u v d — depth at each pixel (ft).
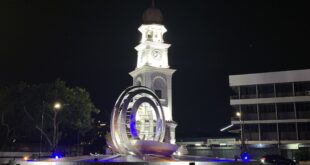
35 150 268.41
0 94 236.22
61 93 236.22
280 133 255.50
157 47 274.57
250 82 268.00
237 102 267.39
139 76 272.31
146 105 155.74
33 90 237.66
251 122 261.44
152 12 281.54
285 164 181.98
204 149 285.23
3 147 254.88
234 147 273.54
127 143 126.93
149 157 125.80
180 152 262.26
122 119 128.47
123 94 133.49
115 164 112.78
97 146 300.20
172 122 259.80
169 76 271.90
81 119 242.17
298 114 254.68
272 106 261.44
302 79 256.32
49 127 240.32
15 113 244.01
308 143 246.88
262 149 258.57
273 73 263.70
